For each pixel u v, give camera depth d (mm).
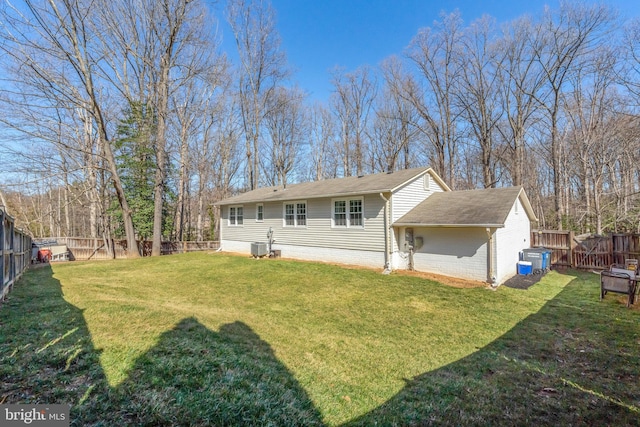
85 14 13859
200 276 9961
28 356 3018
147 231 18516
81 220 29844
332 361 4066
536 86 18984
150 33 17219
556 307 6902
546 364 4164
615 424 2797
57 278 8992
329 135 31953
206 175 27312
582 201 19562
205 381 2850
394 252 10844
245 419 2371
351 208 11898
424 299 7523
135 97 17938
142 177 18578
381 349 4633
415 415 2885
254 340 4457
